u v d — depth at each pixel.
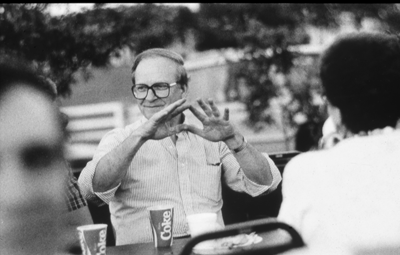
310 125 3.40
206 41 3.31
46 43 2.94
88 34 3.05
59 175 1.54
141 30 3.17
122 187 2.02
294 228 1.34
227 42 3.35
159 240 1.57
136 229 2.01
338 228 1.30
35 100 1.46
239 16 3.30
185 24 3.22
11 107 1.40
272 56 3.44
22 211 1.40
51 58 2.96
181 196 2.05
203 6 3.26
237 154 1.95
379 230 1.29
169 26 3.20
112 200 2.06
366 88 1.34
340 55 1.37
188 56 3.35
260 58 3.44
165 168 2.04
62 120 1.59
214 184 2.13
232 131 1.89
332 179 1.32
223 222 2.16
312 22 3.38
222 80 3.57
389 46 1.35
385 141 1.33
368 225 1.29
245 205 2.39
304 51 3.43
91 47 3.08
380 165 1.31
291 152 2.68
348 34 1.41
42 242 1.42
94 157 2.03
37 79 1.50
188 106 1.84
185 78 2.18
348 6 3.33
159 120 1.77
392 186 1.29
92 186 1.87
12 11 2.87
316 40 3.43
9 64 1.44
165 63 2.08
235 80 3.56
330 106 1.43
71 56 3.02
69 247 1.49
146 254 1.50
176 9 3.19
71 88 3.10
